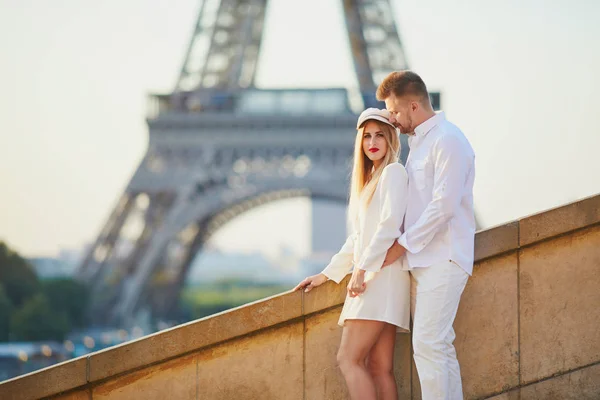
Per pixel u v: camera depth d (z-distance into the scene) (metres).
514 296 12.11
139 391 12.15
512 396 12.07
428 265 10.05
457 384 10.18
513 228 11.98
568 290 12.16
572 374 12.13
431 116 10.26
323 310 12.09
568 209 12.06
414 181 10.22
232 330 12.03
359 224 10.74
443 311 10.03
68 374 12.06
